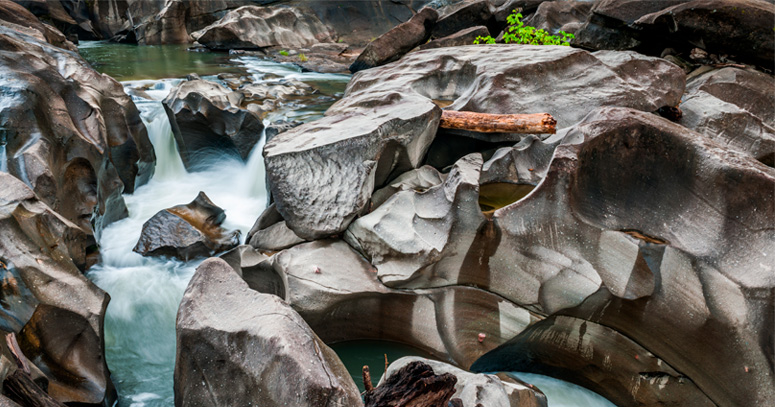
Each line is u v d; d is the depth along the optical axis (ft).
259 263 18.72
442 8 59.41
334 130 20.36
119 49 49.90
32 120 20.61
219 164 28.91
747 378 14.60
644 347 16.15
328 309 17.37
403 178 21.43
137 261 21.30
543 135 23.22
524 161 22.17
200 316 12.81
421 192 18.88
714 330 14.85
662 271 15.48
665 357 15.88
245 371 11.93
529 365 17.99
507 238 16.99
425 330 17.70
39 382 13.04
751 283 14.39
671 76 26.61
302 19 56.90
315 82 40.01
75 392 14.24
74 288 15.56
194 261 21.50
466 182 17.16
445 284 17.79
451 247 17.38
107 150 23.48
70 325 14.90
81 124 23.09
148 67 42.01
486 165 21.74
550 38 38.86
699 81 30.73
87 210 21.68
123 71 39.91
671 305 15.37
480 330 17.57
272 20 54.24
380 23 61.26
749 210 15.01
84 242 19.13
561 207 16.60
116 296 19.40
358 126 20.30
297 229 19.06
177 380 12.97
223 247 22.08
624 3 35.19
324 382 10.94
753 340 14.34
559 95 25.04
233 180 28.30
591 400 16.94
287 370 11.30
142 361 17.58
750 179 14.96
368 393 9.91
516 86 24.85
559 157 16.51
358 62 42.29
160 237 21.70
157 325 18.97
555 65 25.99
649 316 15.71
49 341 14.60
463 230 17.24
